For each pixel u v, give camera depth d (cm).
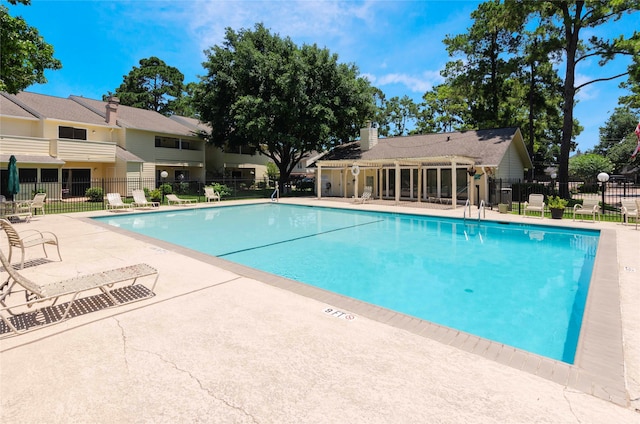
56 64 1588
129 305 471
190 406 262
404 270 824
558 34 2272
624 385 290
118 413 254
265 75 2552
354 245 1096
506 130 2228
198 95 2788
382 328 402
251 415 252
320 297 505
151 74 5078
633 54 1864
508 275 780
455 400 271
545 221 1330
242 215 1812
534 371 314
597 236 1147
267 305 472
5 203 1399
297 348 354
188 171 3322
